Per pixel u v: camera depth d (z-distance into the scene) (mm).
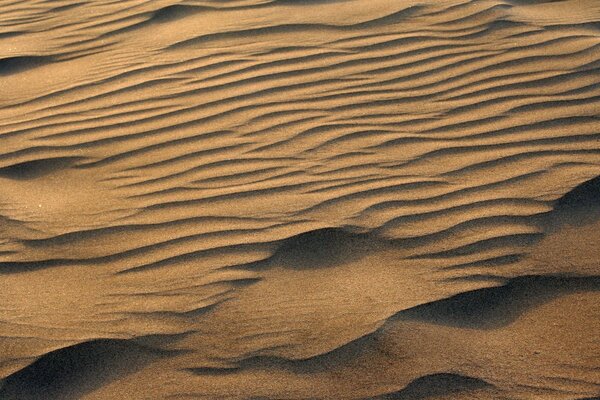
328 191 3303
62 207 3297
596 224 3105
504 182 3326
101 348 2615
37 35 4957
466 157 3510
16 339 2654
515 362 2516
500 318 2701
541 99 3943
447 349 2562
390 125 3777
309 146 3625
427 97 4012
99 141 3758
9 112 4082
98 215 3230
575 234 3057
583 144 3557
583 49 4367
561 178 3328
